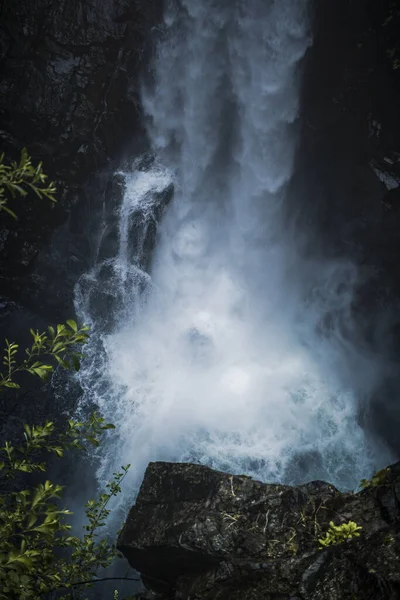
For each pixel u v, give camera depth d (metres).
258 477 15.02
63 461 14.47
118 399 16.39
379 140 17.12
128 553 3.44
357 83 17.12
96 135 16.97
